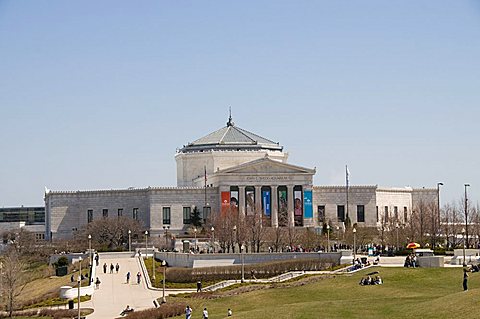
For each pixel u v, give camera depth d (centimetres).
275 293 15650
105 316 15150
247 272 19662
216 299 15662
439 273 16412
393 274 16550
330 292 15375
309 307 12925
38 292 19750
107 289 18838
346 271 18438
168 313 14462
